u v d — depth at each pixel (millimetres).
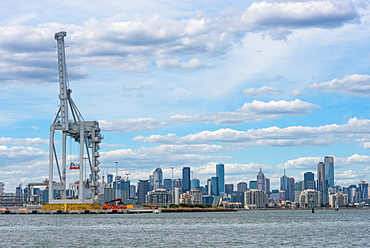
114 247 135125
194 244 141375
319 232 183250
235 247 133750
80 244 142250
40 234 174000
